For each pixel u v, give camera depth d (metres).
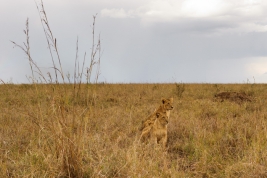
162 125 8.77
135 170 5.71
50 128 6.06
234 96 16.73
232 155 7.48
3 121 10.20
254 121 9.91
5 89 18.47
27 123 9.25
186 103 15.45
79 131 6.27
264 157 6.55
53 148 6.41
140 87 23.66
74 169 5.68
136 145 7.12
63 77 5.83
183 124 10.20
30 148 7.26
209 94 19.30
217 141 8.24
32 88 19.98
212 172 6.63
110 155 6.55
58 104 5.85
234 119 11.17
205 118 11.49
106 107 13.88
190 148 8.20
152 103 15.82
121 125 10.24
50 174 5.48
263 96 18.52
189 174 6.38
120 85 25.95
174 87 23.05
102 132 8.47
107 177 5.72
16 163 6.11
